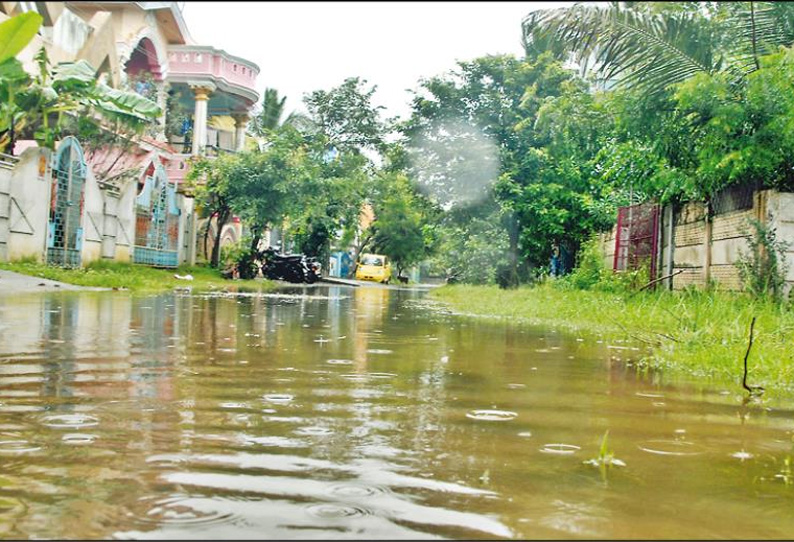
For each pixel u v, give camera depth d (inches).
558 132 561.0
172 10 1095.0
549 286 616.4
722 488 77.9
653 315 313.4
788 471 86.3
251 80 1278.3
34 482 70.6
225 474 74.4
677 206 467.2
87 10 1035.9
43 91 631.8
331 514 62.5
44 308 318.3
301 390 132.9
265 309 399.5
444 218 809.5
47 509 62.6
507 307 430.9
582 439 100.3
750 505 71.9
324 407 116.2
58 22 815.1
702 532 63.2
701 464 88.6
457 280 940.0
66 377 140.5
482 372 169.5
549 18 376.5
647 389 150.7
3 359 165.2
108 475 73.2
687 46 364.5
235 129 1339.8
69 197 659.4
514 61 748.6
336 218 1374.3
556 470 82.2
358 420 106.4
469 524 61.7
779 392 152.6
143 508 63.1
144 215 857.5
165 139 1186.0
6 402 114.3
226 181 1010.1
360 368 168.2
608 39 374.3
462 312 429.4
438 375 161.8
